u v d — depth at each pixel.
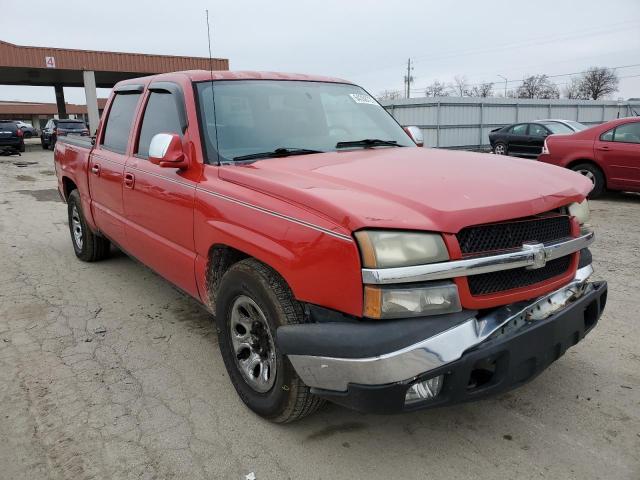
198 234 3.10
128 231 4.21
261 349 2.76
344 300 2.19
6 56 25.53
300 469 2.49
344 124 3.82
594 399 3.01
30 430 2.79
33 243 6.83
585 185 2.96
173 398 3.10
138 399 3.09
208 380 3.30
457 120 24.80
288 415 2.64
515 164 3.08
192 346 3.77
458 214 2.21
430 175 2.67
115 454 2.60
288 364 2.50
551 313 2.48
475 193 2.42
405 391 2.14
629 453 2.55
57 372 3.40
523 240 2.43
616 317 4.14
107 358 3.60
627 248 6.23
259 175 2.76
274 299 2.49
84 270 5.57
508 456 2.55
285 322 2.45
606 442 2.64
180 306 4.54
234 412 2.95
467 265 2.16
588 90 70.38
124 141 4.38
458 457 2.55
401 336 2.10
